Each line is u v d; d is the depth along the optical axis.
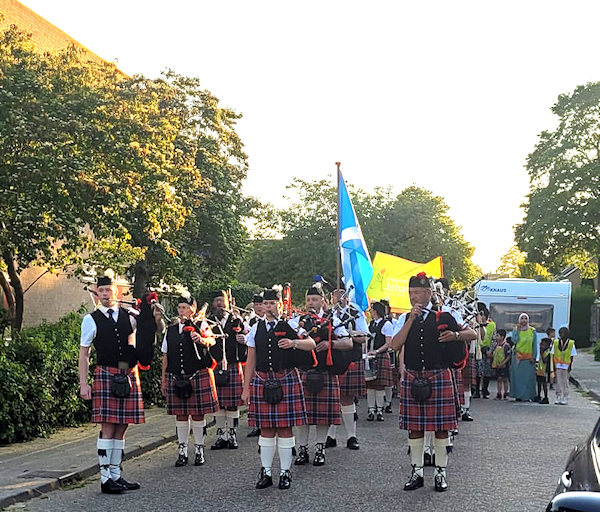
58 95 12.75
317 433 8.53
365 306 11.99
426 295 7.19
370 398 12.56
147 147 13.12
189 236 20.41
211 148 21.16
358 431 11.19
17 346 10.12
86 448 9.18
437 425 7.10
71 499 6.93
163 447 9.83
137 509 6.54
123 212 13.05
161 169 13.58
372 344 12.55
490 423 12.41
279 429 7.34
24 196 11.73
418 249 41.41
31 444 9.48
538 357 17.52
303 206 40.28
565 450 9.65
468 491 7.20
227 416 9.70
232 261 22.94
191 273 22.23
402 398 7.26
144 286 19.45
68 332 11.84
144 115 13.66
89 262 14.12
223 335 9.50
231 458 9.01
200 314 8.76
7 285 13.93
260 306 9.59
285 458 7.32
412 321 7.14
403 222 40.78
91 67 13.82
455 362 7.15
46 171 11.41
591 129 39.16
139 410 7.31
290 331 7.42
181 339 8.48
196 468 8.38
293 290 39.72
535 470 8.27
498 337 17.14
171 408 8.52
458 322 7.40
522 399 16.70
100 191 11.85
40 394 9.95
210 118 21.25
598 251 38.31
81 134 12.30
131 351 7.29
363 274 12.09
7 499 6.64
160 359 13.79
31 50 13.35
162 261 19.06
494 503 6.72
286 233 39.91
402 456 9.05
